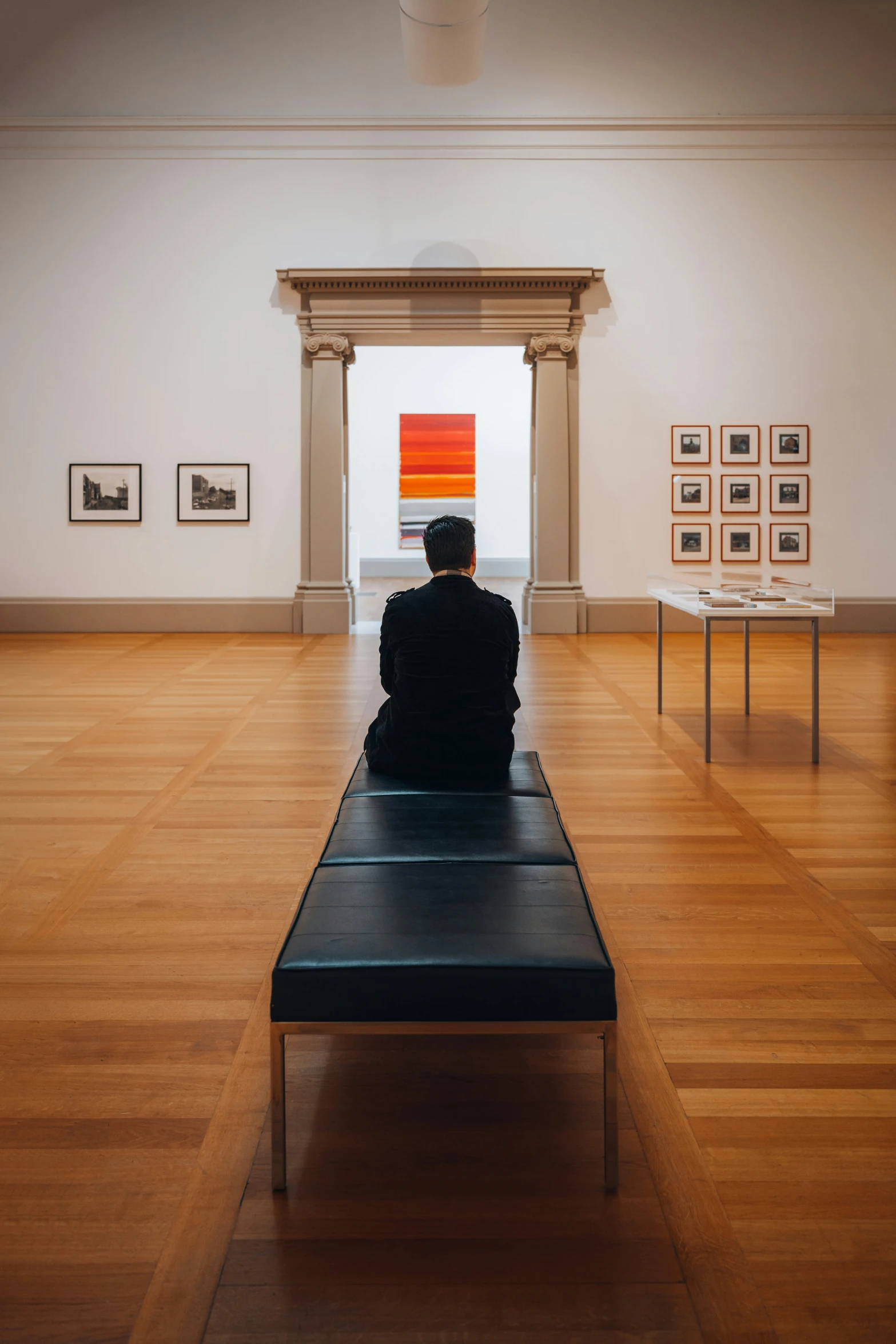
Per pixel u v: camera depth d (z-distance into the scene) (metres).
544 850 2.47
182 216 10.98
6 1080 2.27
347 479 11.73
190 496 11.23
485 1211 1.81
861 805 4.56
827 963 2.89
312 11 10.71
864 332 11.18
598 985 1.85
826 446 11.28
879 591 11.46
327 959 1.88
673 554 11.35
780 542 11.38
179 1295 1.60
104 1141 2.03
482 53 8.72
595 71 10.82
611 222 11.02
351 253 11.05
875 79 10.83
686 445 11.25
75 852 3.91
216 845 4.00
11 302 11.05
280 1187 1.86
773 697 7.32
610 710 6.83
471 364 19.09
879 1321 1.55
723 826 4.23
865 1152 1.99
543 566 11.32
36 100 10.80
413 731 3.09
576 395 11.17
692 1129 2.07
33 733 6.11
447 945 1.92
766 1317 1.56
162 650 9.89
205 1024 2.54
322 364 10.99
